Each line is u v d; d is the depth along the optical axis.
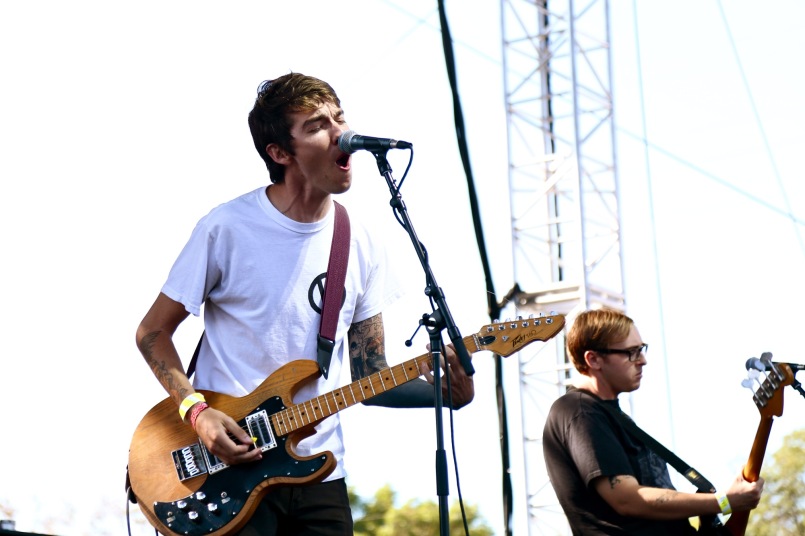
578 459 3.52
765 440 3.44
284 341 3.24
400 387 3.34
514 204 8.08
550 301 7.78
